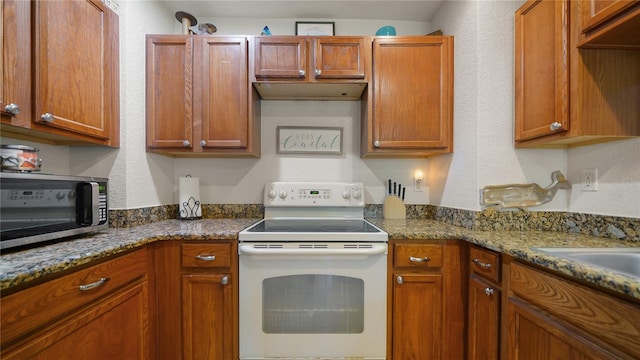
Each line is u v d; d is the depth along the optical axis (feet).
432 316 4.49
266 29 5.89
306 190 6.07
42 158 4.41
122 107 4.84
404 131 5.42
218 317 4.41
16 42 3.21
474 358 4.24
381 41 5.40
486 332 3.95
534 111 4.17
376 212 6.49
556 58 3.74
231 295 4.42
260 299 4.40
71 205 3.60
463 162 5.08
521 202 4.67
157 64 5.36
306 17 6.56
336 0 5.95
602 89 3.55
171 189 6.32
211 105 5.37
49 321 2.68
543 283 2.96
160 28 5.93
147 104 5.35
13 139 3.96
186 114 5.35
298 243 4.41
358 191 6.11
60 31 3.74
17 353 2.38
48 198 3.30
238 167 6.48
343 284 4.48
